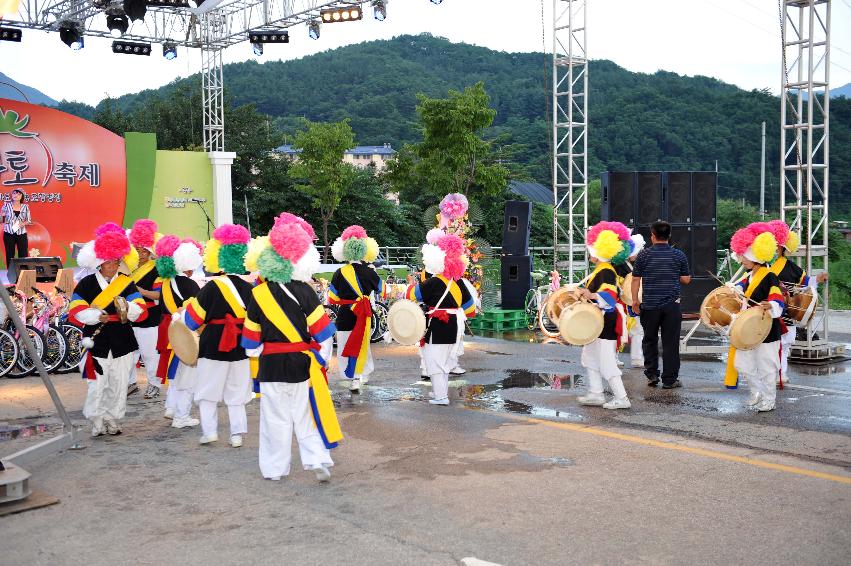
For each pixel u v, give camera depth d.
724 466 6.35
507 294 17.52
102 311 7.51
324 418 6.13
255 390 6.32
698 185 16.44
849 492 5.70
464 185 35.03
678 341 9.82
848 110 56.66
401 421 8.18
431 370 8.92
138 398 9.74
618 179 16.53
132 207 23.20
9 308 7.05
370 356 10.16
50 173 21.83
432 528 5.14
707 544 4.78
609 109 70.62
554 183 17.88
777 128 65.25
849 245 33.47
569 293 9.09
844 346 11.91
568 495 5.71
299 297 6.20
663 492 5.73
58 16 22.41
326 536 5.04
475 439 7.38
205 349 7.25
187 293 8.16
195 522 5.35
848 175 55.31
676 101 69.19
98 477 6.40
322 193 37.09
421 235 47.56
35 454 6.76
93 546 4.95
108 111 53.81
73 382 11.05
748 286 8.41
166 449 7.28
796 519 5.17
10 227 21.14
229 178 25.17
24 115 21.48
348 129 36.91
